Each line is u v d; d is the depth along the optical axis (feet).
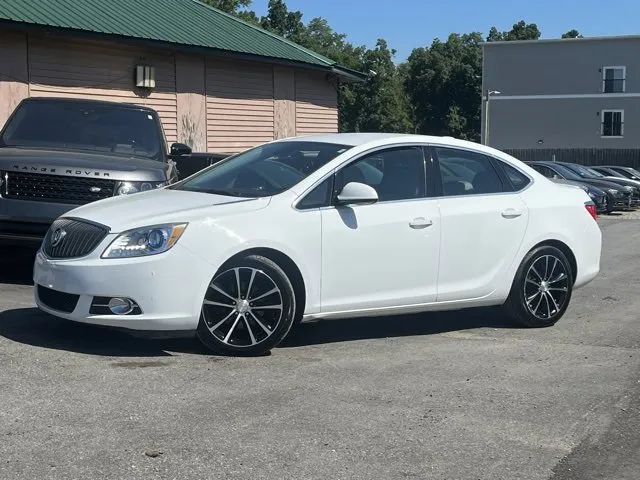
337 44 266.57
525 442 14.90
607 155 187.93
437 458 14.01
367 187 20.15
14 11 43.80
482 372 19.21
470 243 22.36
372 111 226.58
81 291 18.24
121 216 18.88
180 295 18.37
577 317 26.25
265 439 14.44
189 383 17.31
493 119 205.05
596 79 195.62
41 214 25.29
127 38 49.26
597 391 18.01
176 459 13.43
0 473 12.64
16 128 30.32
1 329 20.86
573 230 24.61
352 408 16.26
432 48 275.39
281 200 19.80
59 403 15.74
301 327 23.31
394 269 21.12
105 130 30.99
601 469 13.83
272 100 63.62
